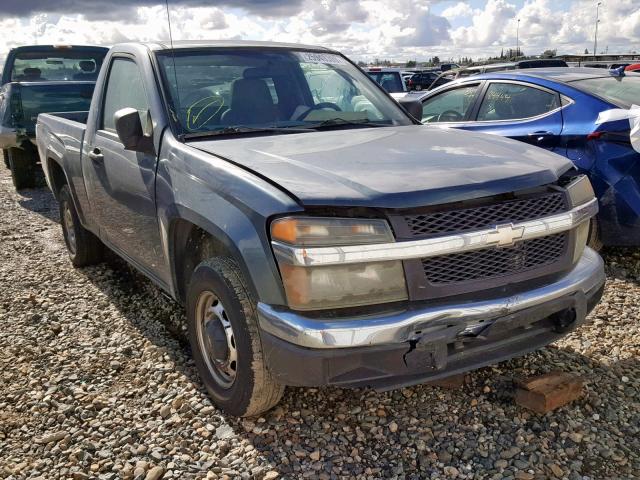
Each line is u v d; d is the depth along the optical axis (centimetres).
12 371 381
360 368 264
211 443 302
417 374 280
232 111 391
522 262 293
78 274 557
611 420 312
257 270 274
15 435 316
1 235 703
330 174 286
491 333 277
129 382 364
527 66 1648
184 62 404
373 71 1662
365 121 421
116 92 447
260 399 299
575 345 390
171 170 346
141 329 436
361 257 262
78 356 397
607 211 491
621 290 478
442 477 275
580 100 525
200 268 316
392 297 270
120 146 414
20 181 960
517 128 564
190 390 350
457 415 319
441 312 268
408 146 337
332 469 281
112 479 281
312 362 261
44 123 601
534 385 322
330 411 324
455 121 646
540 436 301
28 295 506
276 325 268
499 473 277
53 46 1077
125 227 423
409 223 269
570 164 335
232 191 292
